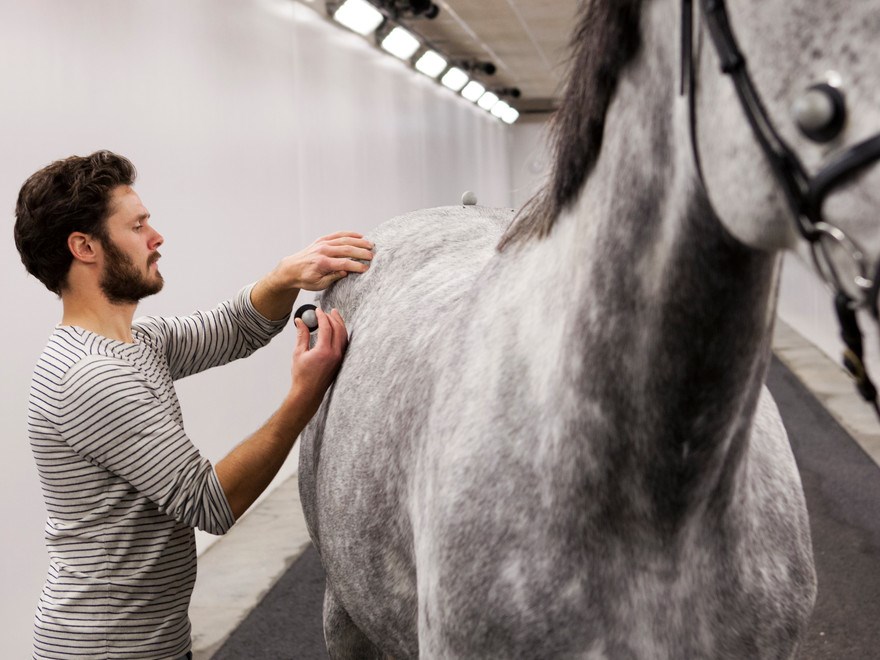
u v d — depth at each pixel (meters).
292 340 4.80
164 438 1.24
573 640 0.78
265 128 4.48
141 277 1.33
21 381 2.42
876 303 0.49
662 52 0.65
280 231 4.64
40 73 2.58
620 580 0.77
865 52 0.48
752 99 0.55
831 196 0.51
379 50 7.16
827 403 4.91
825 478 3.61
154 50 3.30
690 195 0.64
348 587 1.30
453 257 1.40
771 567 0.83
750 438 0.82
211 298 3.70
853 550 2.87
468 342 0.93
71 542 1.29
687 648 0.78
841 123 0.49
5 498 2.34
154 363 1.39
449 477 0.86
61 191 1.29
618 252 0.71
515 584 0.79
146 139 3.20
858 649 2.25
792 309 8.04
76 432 1.23
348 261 1.58
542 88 13.45
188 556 1.36
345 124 6.06
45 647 1.28
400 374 1.15
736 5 0.56
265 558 3.21
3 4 2.42
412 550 1.06
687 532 0.76
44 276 1.33
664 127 0.66
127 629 1.28
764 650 0.81
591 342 0.74
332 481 1.31
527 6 7.62
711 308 0.67
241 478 1.27
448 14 7.94
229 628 2.61
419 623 0.95
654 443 0.73
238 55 4.14
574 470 0.77
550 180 0.82
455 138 10.66
